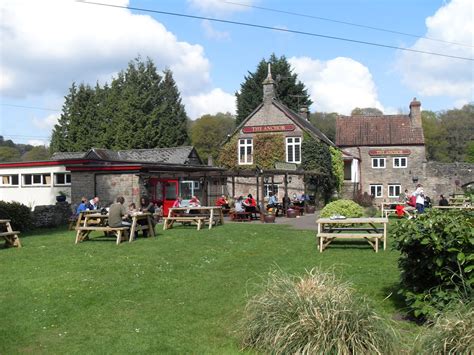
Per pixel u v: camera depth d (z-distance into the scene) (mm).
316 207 36219
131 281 9930
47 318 7629
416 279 7254
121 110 58906
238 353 6121
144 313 7879
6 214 19312
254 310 6441
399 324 7004
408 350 5695
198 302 8445
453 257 6512
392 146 46562
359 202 41594
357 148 47281
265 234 17203
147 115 59938
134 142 58062
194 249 13805
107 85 67188
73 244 15164
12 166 32969
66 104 65375
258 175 25641
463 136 69500
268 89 40188
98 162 29641
